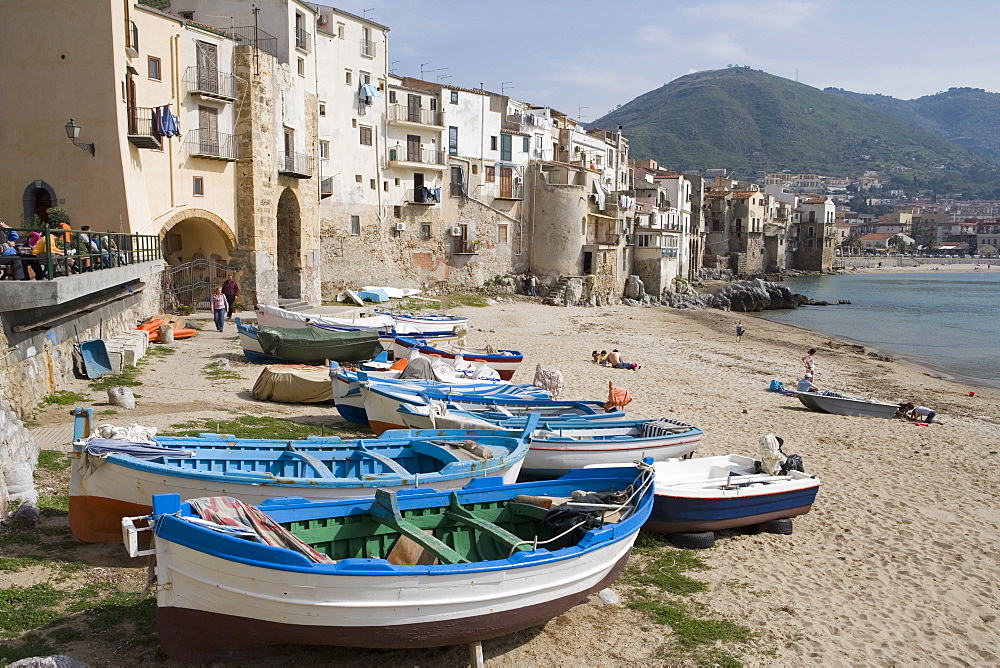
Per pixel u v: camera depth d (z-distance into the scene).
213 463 11.12
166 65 32.88
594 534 9.46
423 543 8.75
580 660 9.13
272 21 40.59
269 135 37.91
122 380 21.42
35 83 28.50
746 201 122.69
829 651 9.73
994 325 67.38
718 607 10.82
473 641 8.62
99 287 19.42
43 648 7.98
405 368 21.62
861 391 33.06
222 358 26.66
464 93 60.19
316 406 21.67
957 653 9.97
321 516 9.07
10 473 11.48
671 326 54.81
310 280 44.31
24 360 16.69
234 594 7.74
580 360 34.94
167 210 33.28
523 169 65.69
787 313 78.25
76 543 10.60
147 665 8.00
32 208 28.83
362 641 8.05
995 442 23.39
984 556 13.45
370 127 53.12
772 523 14.07
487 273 63.34
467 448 13.23
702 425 22.81
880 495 16.78
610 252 73.19
